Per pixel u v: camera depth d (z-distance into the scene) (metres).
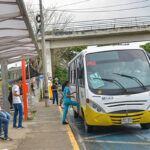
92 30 36.69
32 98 19.27
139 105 8.49
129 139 8.01
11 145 7.42
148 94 8.59
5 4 5.52
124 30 35.94
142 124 9.57
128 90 8.59
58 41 38.38
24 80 13.05
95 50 9.56
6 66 12.33
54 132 9.38
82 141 8.05
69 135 8.67
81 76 9.59
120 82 8.77
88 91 8.73
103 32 36.47
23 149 6.92
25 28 7.31
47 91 21.23
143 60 9.34
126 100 8.47
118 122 8.44
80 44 38.28
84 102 9.18
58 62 51.94
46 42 38.06
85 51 9.62
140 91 8.62
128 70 9.04
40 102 26.86
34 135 8.91
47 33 37.53
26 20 6.42
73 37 37.22
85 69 9.22
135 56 9.40
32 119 13.40
